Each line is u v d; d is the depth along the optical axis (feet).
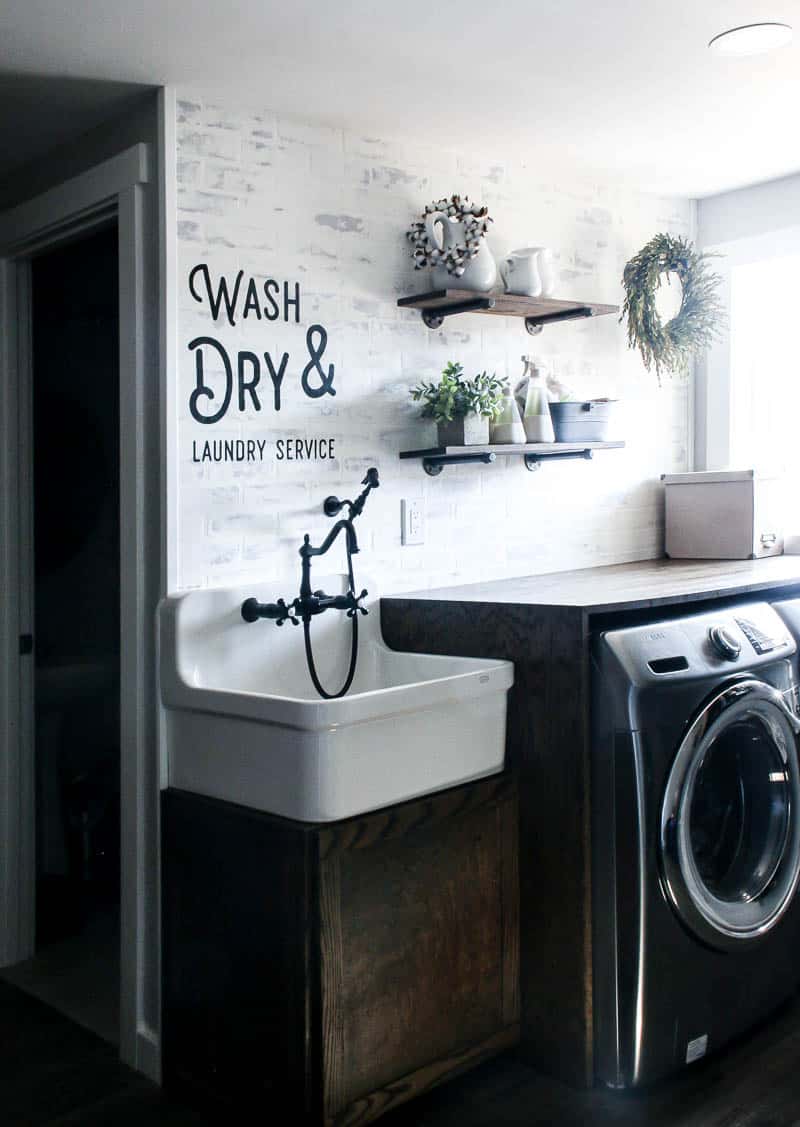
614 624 8.16
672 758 7.55
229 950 7.27
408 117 8.87
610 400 10.43
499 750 7.92
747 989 8.30
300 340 8.75
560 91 8.43
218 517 8.26
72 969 9.93
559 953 7.79
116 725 9.62
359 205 9.14
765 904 8.37
